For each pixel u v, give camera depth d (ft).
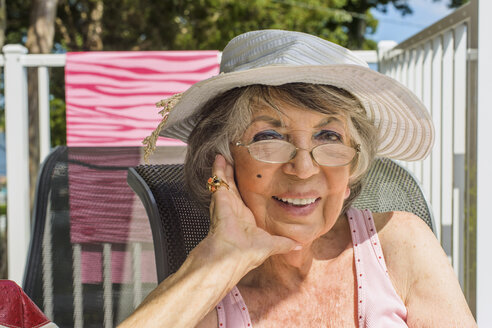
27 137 11.25
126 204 6.16
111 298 5.89
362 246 4.80
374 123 4.91
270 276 4.71
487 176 6.81
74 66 10.87
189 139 4.66
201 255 3.94
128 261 6.01
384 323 4.55
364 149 4.47
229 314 4.50
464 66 7.72
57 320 5.78
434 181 8.73
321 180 4.11
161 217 5.24
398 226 4.90
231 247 3.97
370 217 4.93
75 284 5.90
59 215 6.12
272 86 4.07
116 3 31.27
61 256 5.98
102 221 6.10
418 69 9.27
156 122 10.94
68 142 10.94
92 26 30.91
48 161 6.37
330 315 4.64
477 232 6.91
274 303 4.64
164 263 5.08
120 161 6.44
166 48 33.01
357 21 47.91
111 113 10.92
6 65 10.89
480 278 6.88
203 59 10.86
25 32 37.60
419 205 5.74
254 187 4.14
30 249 5.95
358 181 4.78
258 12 31.30
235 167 4.27
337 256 4.82
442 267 4.63
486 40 6.73
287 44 4.12
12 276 10.82
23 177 10.97
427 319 4.45
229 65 4.44
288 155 3.99
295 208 4.15
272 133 4.12
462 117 7.80
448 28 7.79
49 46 23.40
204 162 4.52
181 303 3.76
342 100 4.11
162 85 10.88
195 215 5.33
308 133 4.10
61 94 33.04
